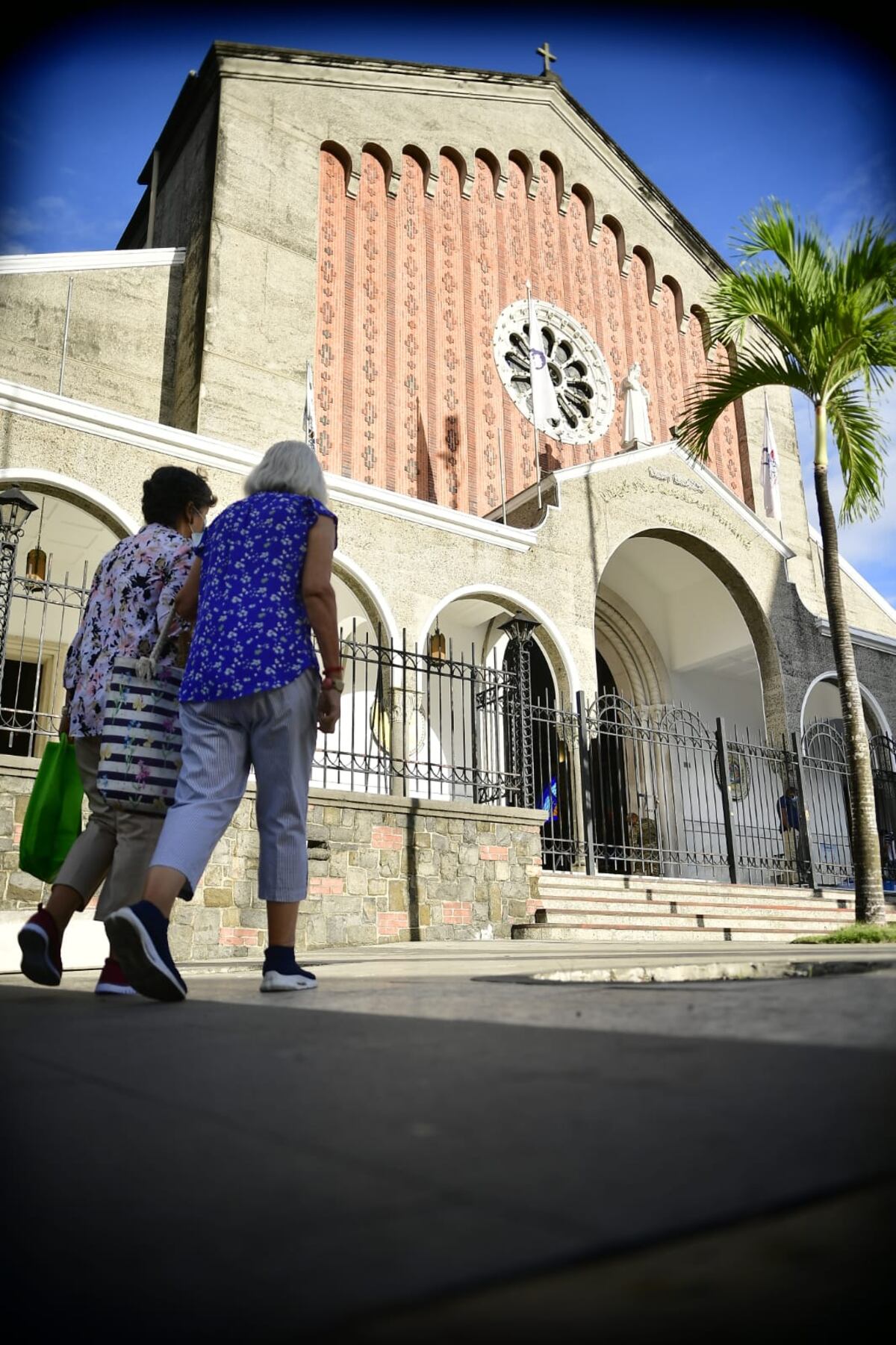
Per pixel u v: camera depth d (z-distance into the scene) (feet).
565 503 50.72
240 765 9.23
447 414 58.44
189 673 9.30
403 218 60.29
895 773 59.06
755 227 33.68
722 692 65.51
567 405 63.93
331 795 28.71
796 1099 3.16
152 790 9.59
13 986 10.59
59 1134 3.09
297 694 9.23
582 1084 3.54
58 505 40.91
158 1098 3.63
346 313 56.03
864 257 32.91
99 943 14.47
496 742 38.06
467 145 64.39
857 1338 1.59
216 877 24.94
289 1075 4.03
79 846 10.02
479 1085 3.60
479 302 61.98
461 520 45.70
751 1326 1.65
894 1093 3.21
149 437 37.63
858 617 71.36
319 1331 1.67
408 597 43.45
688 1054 4.08
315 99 58.03
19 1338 1.67
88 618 10.41
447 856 31.14
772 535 59.98
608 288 68.80
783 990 6.64
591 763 41.96
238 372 49.57
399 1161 2.65
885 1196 2.28
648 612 63.93
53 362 47.60
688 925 36.01
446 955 19.40
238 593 9.38
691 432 37.06
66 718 10.38
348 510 42.83
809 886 48.16
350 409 54.60
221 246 51.06
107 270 50.42
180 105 58.70
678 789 59.52
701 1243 2.00
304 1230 2.15
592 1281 1.83
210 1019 6.30
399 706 40.88
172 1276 1.92
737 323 35.22
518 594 47.14
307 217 54.85
